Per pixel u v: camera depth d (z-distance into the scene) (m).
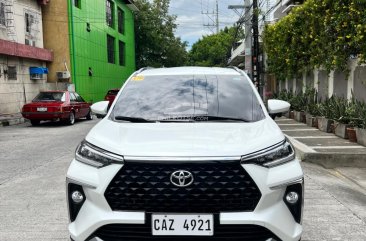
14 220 5.18
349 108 11.21
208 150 3.12
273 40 21.41
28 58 23.25
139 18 48.88
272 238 3.07
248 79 4.81
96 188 3.15
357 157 8.49
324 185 6.85
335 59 12.54
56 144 11.86
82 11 28.89
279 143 3.41
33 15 24.16
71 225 3.34
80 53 28.31
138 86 4.68
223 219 2.99
